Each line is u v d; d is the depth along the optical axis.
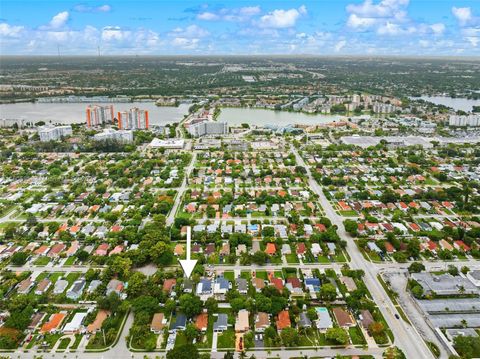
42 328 167.50
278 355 156.12
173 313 178.88
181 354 146.50
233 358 153.88
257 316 174.25
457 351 156.12
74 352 157.25
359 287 194.62
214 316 177.50
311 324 171.75
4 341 158.62
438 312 179.25
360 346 160.50
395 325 172.00
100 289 191.88
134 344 160.50
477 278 198.00
